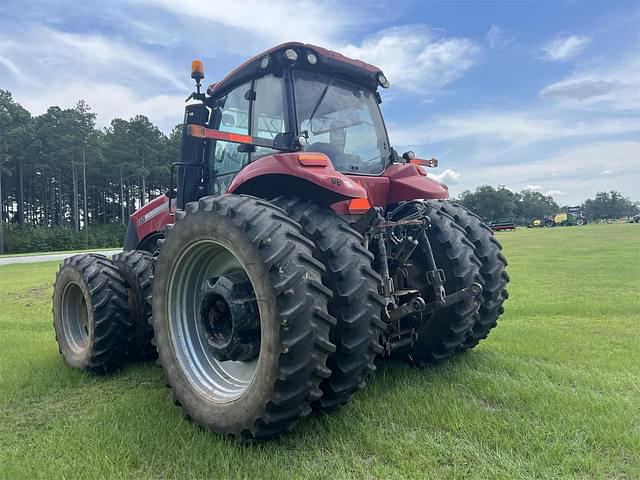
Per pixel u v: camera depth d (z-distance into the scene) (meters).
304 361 2.34
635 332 4.88
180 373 2.93
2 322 6.66
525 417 2.74
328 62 3.45
